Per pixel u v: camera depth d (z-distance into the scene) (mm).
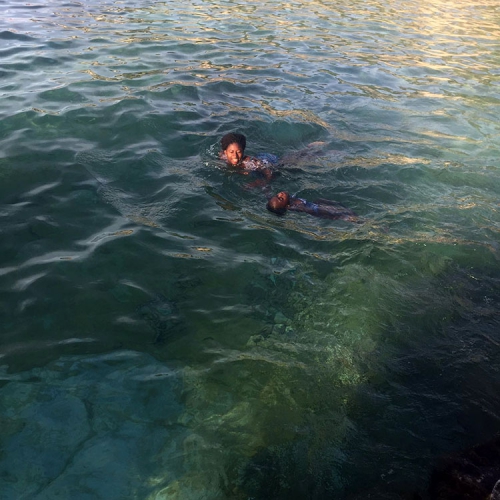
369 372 2539
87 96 5059
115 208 3512
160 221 3438
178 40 7262
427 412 2355
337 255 3303
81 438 2129
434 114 5625
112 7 8672
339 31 8758
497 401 2422
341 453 2174
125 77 5668
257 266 3141
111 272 2965
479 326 2846
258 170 4090
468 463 2129
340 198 3924
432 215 3793
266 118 5074
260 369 2504
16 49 6207
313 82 6230
